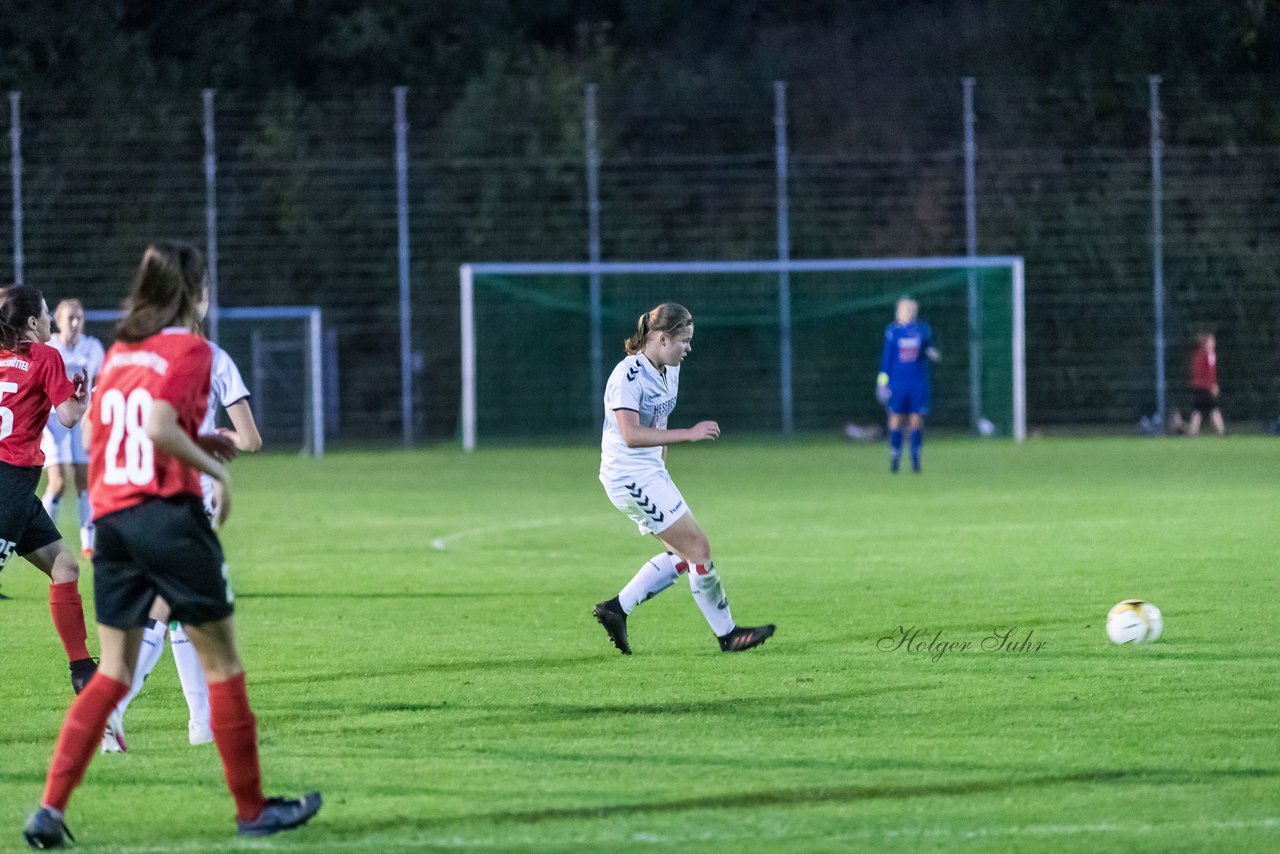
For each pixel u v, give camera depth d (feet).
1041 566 135.95
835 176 391.24
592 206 347.56
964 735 75.20
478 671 92.89
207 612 59.31
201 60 406.62
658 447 97.81
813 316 368.27
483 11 433.07
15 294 89.86
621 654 98.17
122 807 64.95
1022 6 428.15
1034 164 382.01
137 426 59.11
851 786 66.54
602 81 401.49
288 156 374.22
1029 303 371.35
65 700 86.58
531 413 367.66
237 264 368.07
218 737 60.13
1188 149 363.76
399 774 69.56
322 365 369.09
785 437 355.15
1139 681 87.04
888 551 149.69
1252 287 369.91
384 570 141.69
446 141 386.52
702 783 67.36
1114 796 64.59
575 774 69.15
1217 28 403.54
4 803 65.87
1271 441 326.44
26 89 374.02
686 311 97.86
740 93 409.90
